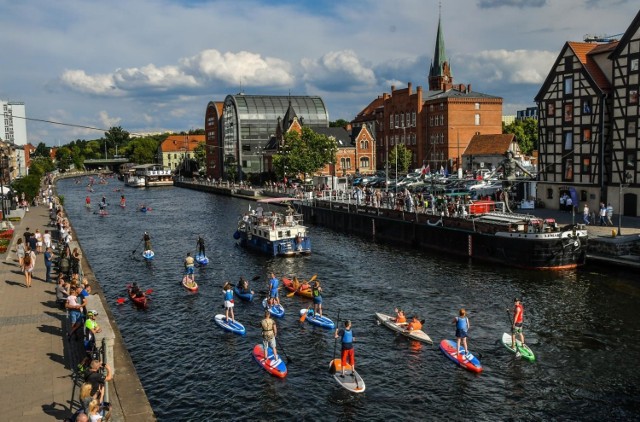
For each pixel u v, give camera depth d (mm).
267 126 164875
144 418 20312
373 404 25578
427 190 81125
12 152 194250
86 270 48031
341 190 96875
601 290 41656
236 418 24469
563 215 65062
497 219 53156
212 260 57156
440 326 35438
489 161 114375
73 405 20516
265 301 39594
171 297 43281
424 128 132250
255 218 63719
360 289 44500
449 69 160500
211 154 186750
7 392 21562
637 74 60375
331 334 34344
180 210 105500
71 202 126688
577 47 67750
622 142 62781
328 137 140250
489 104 126062
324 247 63938
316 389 27062
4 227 67312
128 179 191000
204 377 28562
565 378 27859
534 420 24172
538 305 38844
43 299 34969
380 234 69312
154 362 30578
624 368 28766
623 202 63031
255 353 30578
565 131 69062
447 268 51031
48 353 25641
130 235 75000
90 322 24000
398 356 30891
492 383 27500
